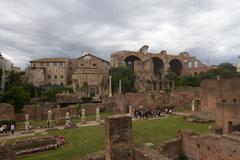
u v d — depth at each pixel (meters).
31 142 35.88
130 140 23.09
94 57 157.88
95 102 88.31
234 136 26.11
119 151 22.58
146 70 162.38
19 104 71.56
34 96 119.88
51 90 130.38
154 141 38.91
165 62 176.12
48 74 164.25
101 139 39.75
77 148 35.69
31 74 156.38
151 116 64.44
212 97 60.28
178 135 36.22
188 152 34.16
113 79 134.75
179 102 78.94
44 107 70.69
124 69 144.75
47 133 45.88
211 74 134.75
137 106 76.69
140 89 145.50
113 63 169.88
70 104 86.12
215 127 43.66
